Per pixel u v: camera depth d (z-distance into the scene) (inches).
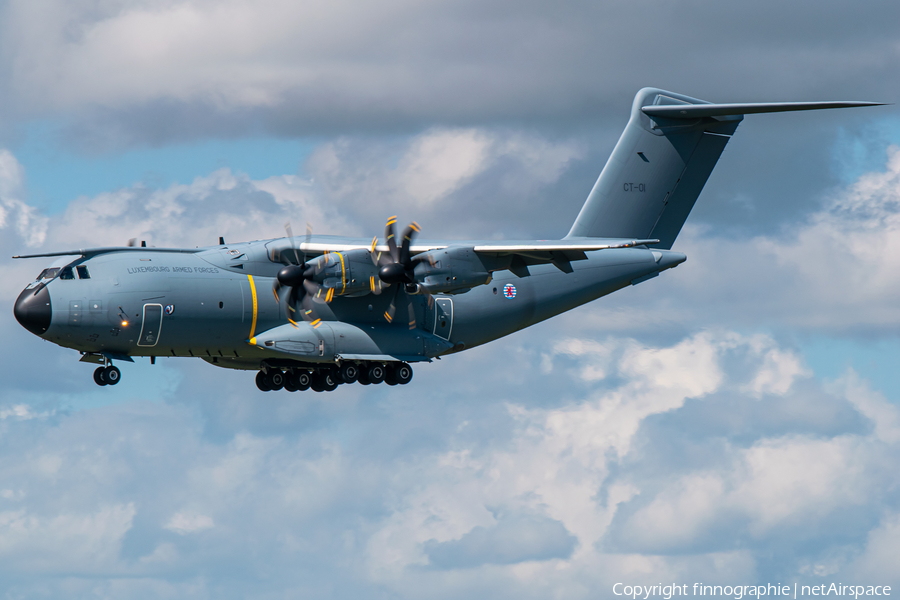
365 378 3890.3
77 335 3430.1
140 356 3636.8
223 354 3695.9
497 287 3991.1
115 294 3435.0
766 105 3878.0
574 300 4128.9
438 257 3543.3
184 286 3511.3
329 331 3681.1
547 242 3695.9
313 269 3518.7
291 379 3929.6
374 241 3592.5
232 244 3762.3
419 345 3841.0
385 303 3806.6
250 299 3607.3
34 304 3390.7
